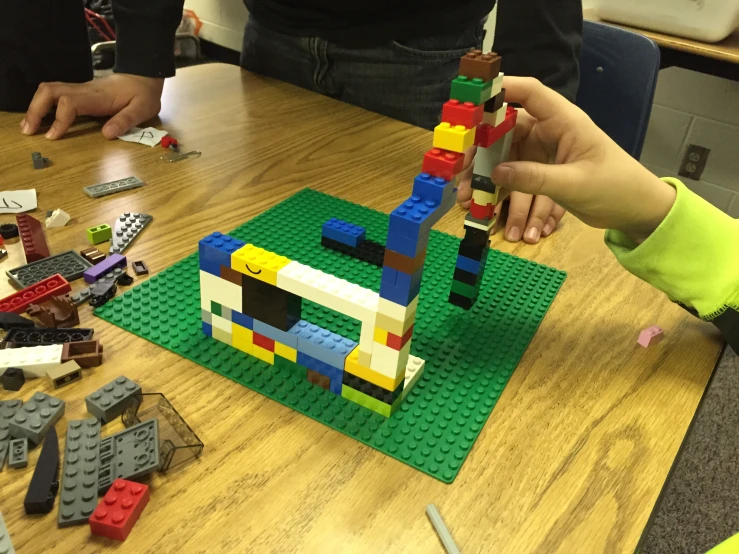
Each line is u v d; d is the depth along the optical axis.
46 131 0.84
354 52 1.07
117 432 0.41
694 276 0.54
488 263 0.66
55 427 0.41
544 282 0.64
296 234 0.67
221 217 0.69
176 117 0.93
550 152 0.60
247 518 0.36
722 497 1.04
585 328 0.57
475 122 0.41
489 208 0.53
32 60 0.87
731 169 1.62
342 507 0.38
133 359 0.48
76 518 0.35
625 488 0.41
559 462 0.42
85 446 0.39
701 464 1.11
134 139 0.85
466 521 0.38
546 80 0.87
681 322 0.59
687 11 1.30
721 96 1.56
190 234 0.65
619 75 1.10
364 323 0.42
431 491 0.39
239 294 0.47
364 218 0.71
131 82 0.90
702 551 0.96
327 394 0.46
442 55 1.07
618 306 0.61
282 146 0.88
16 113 0.90
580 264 0.68
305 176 0.80
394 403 0.45
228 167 0.80
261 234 0.66
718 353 0.56
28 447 0.39
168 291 0.55
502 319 0.57
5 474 0.38
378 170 0.83
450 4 1.05
